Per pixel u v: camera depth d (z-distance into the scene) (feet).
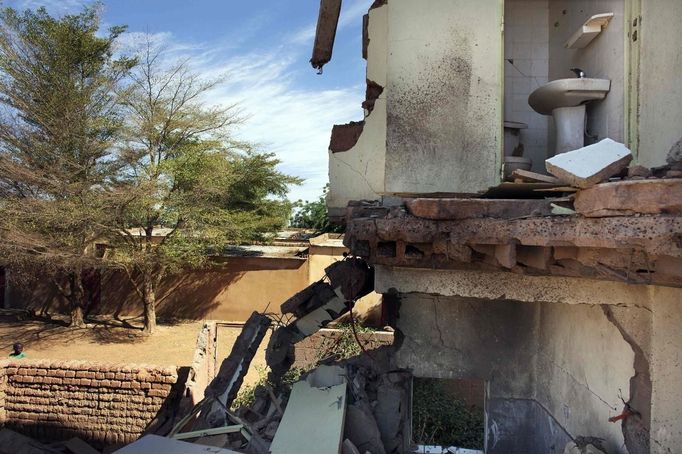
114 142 52.31
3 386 27.99
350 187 16.76
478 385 31.42
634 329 10.84
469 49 13.00
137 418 27.30
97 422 27.58
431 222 10.52
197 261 53.47
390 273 12.62
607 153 8.30
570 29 15.65
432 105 13.10
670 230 7.08
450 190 12.91
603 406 12.28
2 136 49.96
